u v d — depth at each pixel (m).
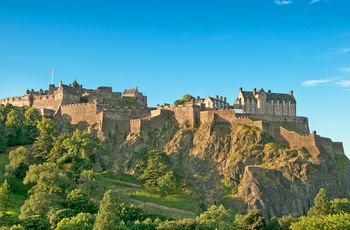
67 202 143.75
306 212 183.25
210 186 190.00
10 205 143.88
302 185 187.50
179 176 193.62
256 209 161.88
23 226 125.81
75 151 185.12
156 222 140.12
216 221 141.75
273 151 198.88
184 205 174.00
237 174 193.38
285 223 152.50
